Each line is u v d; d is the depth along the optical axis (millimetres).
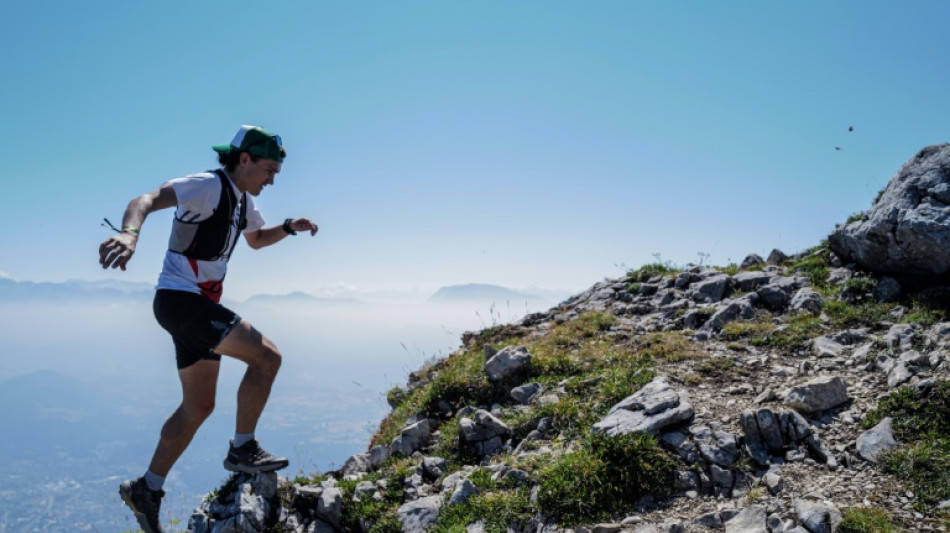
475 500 6285
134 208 4207
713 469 6008
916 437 5902
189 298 4918
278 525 6578
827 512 4895
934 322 8766
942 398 6242
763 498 5500
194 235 4902
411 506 6629
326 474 8375
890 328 8844
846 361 8023
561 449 6973
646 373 8258
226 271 5266
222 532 6297
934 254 9930
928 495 5035
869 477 5465
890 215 10445
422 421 8844
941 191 10219
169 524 6527
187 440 5234
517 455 7293
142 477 5223
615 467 6078
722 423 6668
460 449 8000
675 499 5812
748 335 9906
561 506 5816
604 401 7785
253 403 5480
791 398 6824
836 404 6793
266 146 5180
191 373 5137
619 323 12133
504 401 9258
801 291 11172
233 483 6887
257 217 6090
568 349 10695
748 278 12609
